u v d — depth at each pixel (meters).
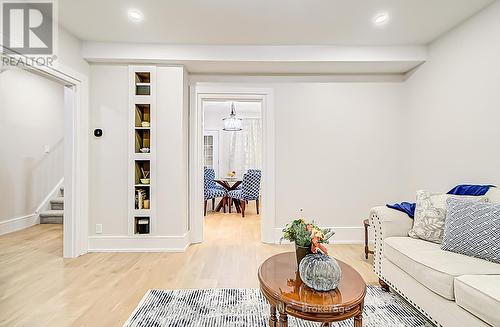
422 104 3.42
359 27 2.93
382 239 2.34
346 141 3.80
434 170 3.21
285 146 3.79
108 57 3.24
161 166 3.40
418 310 1.87
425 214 2.22
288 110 3.79
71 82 3.07
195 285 2.42
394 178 3.80
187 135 3.69
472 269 1.62
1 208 4.15
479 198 2.14
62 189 5.33
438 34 3.07
